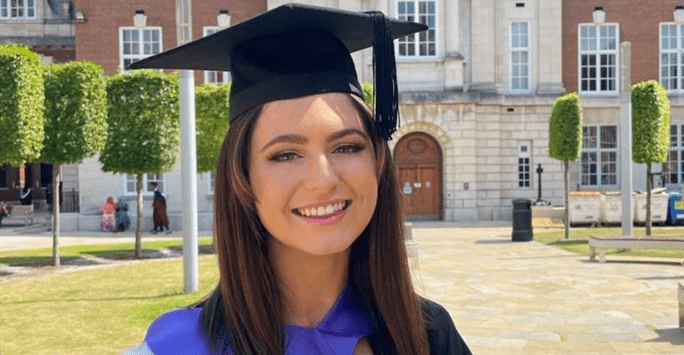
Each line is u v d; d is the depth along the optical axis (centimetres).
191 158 1056
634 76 2953
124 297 1022
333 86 173
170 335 168
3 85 1324
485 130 2795
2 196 3619
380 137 176
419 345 183
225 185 172
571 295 1076
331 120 163
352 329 176
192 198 1062
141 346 168
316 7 180
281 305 175
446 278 1259
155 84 1616
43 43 3159
